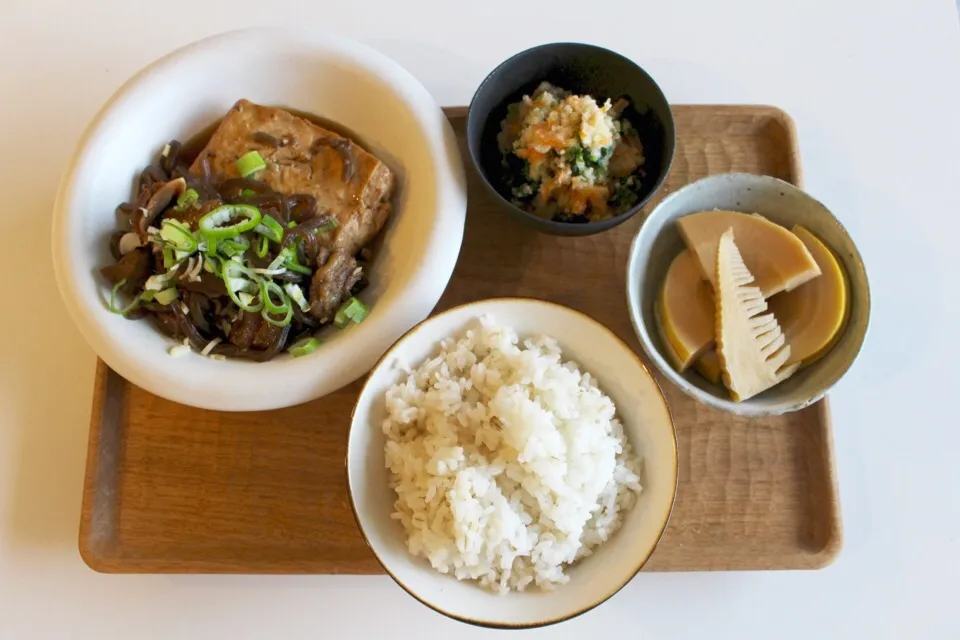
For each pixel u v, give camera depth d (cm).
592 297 44
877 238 48
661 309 42
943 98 50
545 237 45
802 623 43
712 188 42
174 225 40
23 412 45
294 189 43
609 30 51
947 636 43
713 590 43
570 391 39
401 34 51
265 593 43
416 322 40
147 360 39
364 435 39
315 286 41
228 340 41
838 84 50
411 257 40
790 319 42
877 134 49
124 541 41
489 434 39
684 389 39
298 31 43
